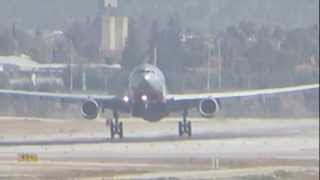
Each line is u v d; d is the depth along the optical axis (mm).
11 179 148875
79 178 149250
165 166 170125
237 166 171750
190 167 168500
